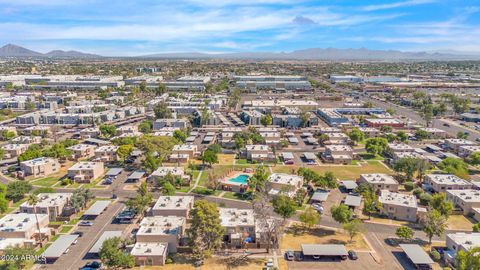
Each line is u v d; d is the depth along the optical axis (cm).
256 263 10912
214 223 11156
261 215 12581
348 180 17812
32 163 18600
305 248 11306
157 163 18788
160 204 13638
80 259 11012
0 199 13712
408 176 17725
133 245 11394
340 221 12650
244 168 19588
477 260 9050
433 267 10731
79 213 14125
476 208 14025
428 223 12106
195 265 10806
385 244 12050
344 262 10950
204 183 17362
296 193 15275
